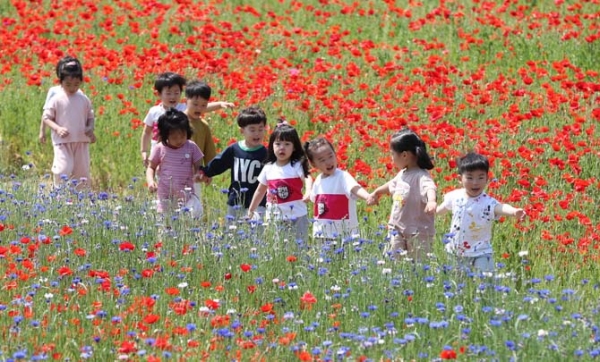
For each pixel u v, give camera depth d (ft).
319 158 84.94
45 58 142.00
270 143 88.89
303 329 66.74
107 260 80.12
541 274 81.82
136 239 83.46
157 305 69.46
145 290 73.20
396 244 82.28
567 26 156.25
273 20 170.91
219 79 137.49
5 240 84.48
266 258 78.48
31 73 144.46
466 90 132.98
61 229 82.12
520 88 134.92
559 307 64.18
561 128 117.91
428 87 132.05
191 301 70.38
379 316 68.33
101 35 162.71
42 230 85.15
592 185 98.73
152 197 104.99
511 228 89.81
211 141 102.12
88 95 137.90
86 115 110.42
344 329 67.36
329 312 70.23
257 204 90.12
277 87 132.77
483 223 78.38
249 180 92.68
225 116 124.98
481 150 101.35
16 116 134.41
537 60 148.97
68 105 109.09
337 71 144.25
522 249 85.71
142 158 110.93
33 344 62.13
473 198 79.00
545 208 94.02
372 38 165.68
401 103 127.75
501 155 102.89
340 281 73.92
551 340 59.98
